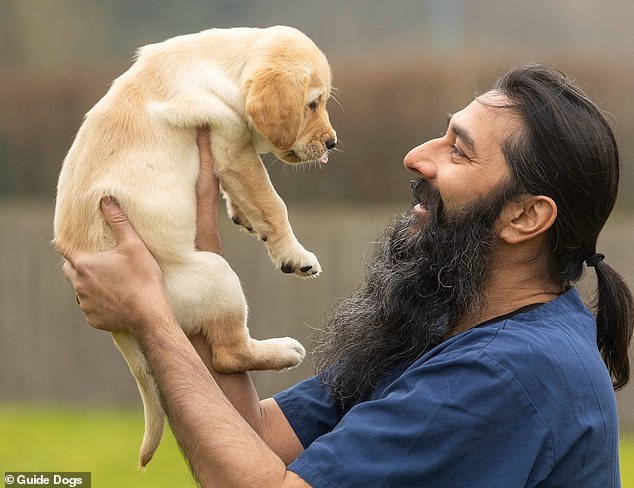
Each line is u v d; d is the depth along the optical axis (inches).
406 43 1143.0
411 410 189.8
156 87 234.2
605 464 196.4
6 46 1332.4
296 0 1225.4
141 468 232.8
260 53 245.3
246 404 230.5
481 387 187.6
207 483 191.8
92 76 1060.5
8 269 887.1
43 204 1015.0
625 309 226.8
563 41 1091.3
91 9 1338.6
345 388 230.7
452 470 185.8
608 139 212.8
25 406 872.3
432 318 218.5
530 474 185.8
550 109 208.7
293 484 187.0
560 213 209.5
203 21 1283.2
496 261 213.5
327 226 762.2
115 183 221.0
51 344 880.9
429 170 221.0
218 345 228.7
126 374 867.4
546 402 187.5
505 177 210.2
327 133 261.4
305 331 767.7
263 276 777.6
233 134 236.8
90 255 216.7
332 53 1069.1
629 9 1082.1
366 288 241.4
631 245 679.7
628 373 230.7
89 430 745.6
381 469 186.2
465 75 890.1
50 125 1047.6
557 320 204.1
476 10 1154.7
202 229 231.0
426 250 220.2
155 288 211.8
